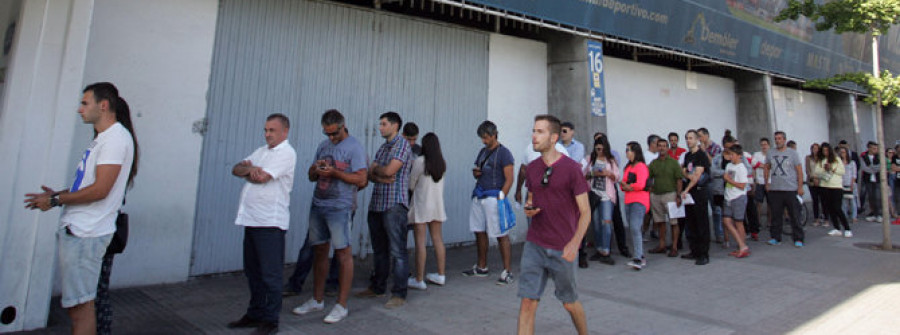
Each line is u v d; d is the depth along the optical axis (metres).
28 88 3.75
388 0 6.77
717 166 8.34
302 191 6.22
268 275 3.78
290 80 6.13
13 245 3.68
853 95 15.25
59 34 3.88
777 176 8.30
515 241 8.28
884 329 4.10
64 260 2.78
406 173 4.77
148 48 5.19
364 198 6.73
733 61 10.70
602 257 6.74
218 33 5.63
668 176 7.10
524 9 7.11
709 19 9.85
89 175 2.87
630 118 10.05
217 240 5.61
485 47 8.09
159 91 5.24
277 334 3.85
